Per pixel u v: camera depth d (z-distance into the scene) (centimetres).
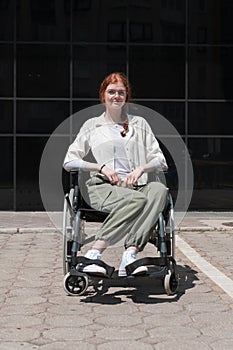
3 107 1335
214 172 1349
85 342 416
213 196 1346
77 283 545
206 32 1352
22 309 501
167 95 1352
